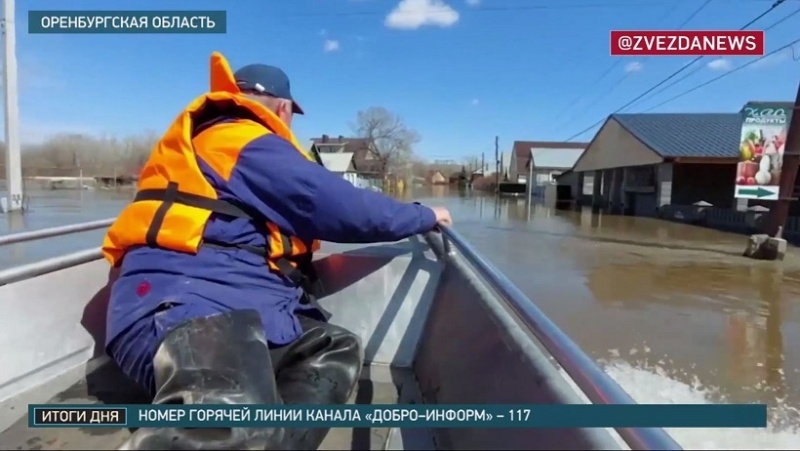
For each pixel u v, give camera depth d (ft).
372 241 6.06
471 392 4.95
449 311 6.51
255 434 4.17
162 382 4.52
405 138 241.55
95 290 7.13
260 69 6.76
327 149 226.38
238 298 5.12
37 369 6.39
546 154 188.14
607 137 101.04
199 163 5.43
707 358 16.75
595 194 111.24
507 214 87.97
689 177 77.15
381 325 7.41
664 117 92.12
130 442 3.91
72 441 4.80
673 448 2.56
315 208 5.57
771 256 38.75
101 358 7.01
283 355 5.33
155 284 5.04
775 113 38.19
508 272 32.91
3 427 5.11
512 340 4.51
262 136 5.57
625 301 25.05
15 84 56.95
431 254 7.59
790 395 13.51
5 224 48.06
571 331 19.92
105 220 8.65
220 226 5.32
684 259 38.60
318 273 7.50
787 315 22.57
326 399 5.14
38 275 6.42
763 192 38.70
